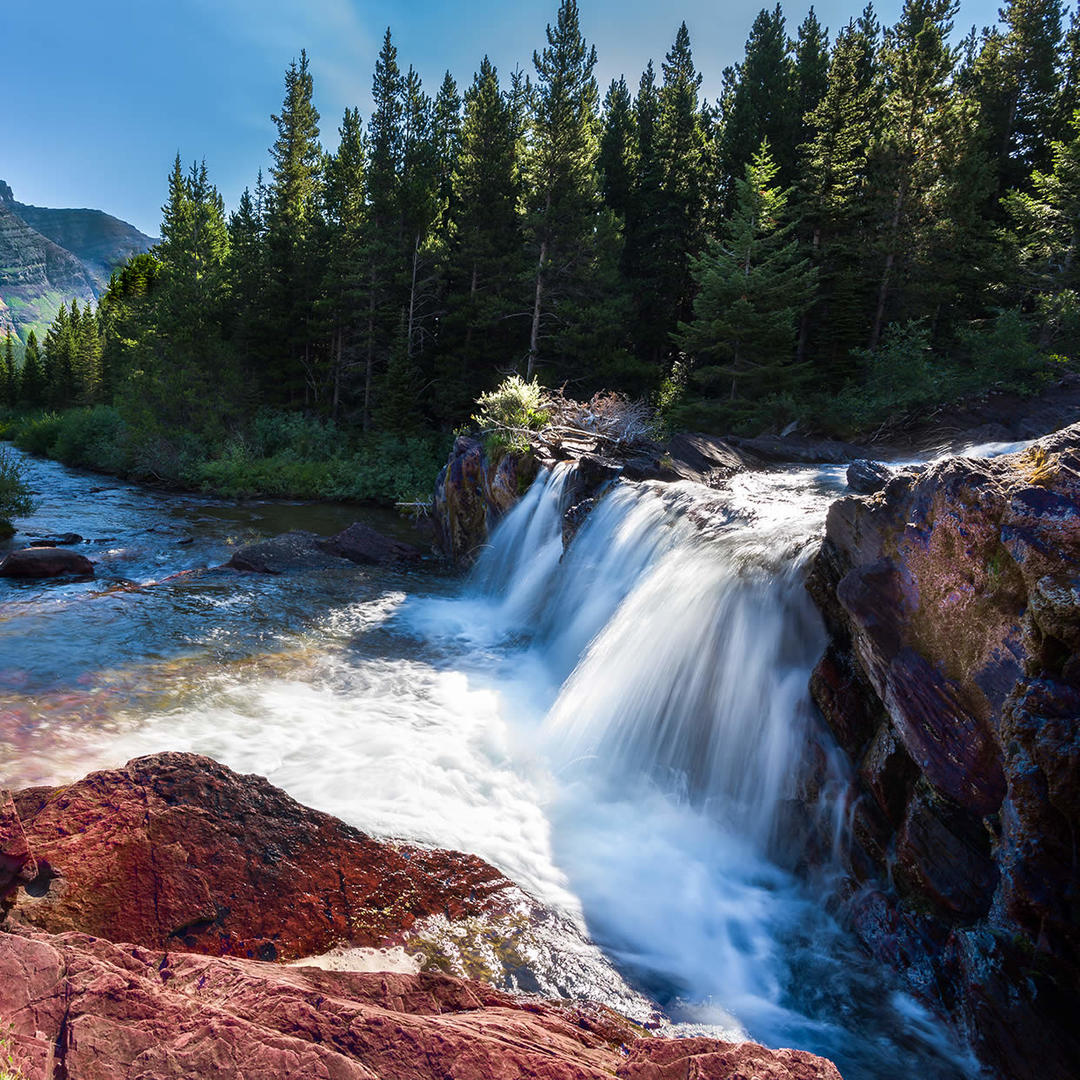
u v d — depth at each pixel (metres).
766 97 40.28
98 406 44.22
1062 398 20.80
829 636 6.12
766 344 27.88
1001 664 4.14
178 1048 2.12
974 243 30.89
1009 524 3.97
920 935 4.60
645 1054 3.03
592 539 12.27
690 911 5.33
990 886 4.35
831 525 5.89
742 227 27.61
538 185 35.38
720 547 8.27
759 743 6.58
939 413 21.95
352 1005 2.57
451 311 40.12
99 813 4.17
